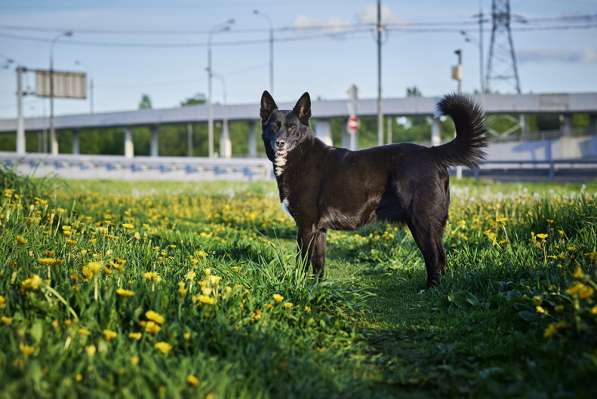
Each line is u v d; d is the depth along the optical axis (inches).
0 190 336.5
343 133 1748.3
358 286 239.8
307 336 162.2
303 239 237.3
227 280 200.8
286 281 203.5
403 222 232.2
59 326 136.2
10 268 172.7
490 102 1638.8
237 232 369.1
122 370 115.7
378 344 166.7
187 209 491.2
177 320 145.9
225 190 722.2
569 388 117.8
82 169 1165.1
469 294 199.0
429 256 223.9
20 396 105.3
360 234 367.6
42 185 385.7
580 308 140.7
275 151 232.8
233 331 144.8
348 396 125.8
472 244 281.9
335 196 231.5
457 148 224.5
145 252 227.5
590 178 1077.8
